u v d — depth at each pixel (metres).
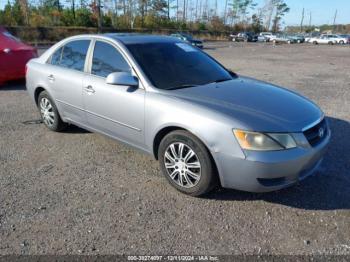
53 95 5.20
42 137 5.38
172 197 3.63
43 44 35.19
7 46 8.93
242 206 3.46
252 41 62.16
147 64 4.07
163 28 63.28
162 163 3.79
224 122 3.22
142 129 3.89
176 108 3.52
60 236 2.99
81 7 57.47
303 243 2.92
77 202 3.52
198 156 3.42
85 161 4.51
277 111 3.44
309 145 3.30
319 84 10.33
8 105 7.35
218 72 4.53
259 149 3.13
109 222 3.19
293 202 3.52
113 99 4.13
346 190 3.75
